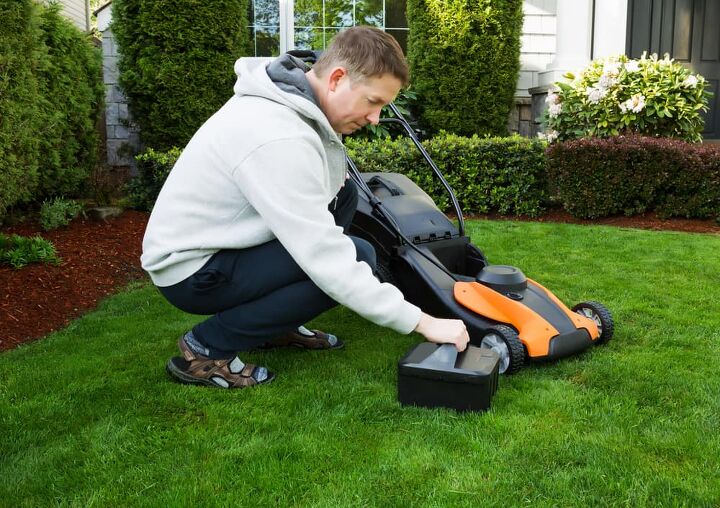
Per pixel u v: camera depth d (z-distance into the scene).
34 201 5.53
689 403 2.33
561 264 4.38
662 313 3.36
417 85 7.31
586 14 7.50
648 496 1.77
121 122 7.08
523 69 8.27
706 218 5.93
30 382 2.56
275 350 2.90
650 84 6.34
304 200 2.04
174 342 3.01
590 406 2.31
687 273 4.14
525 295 2.80
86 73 5.92
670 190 5.91
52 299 3.72
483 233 5.38
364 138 7.02
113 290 4.07
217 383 2.47
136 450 2.05
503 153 6.30
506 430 2.13
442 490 1.81
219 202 2.15
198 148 2.19
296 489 1.83
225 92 6.55
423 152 3.52
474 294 2.80
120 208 5.77
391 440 2.08
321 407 2.30
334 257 2.07
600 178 5.91
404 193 3.48
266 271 2.24
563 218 6.20
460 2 6.97
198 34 6.32
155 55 6.31
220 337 2.42
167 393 2.43
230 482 1.87
